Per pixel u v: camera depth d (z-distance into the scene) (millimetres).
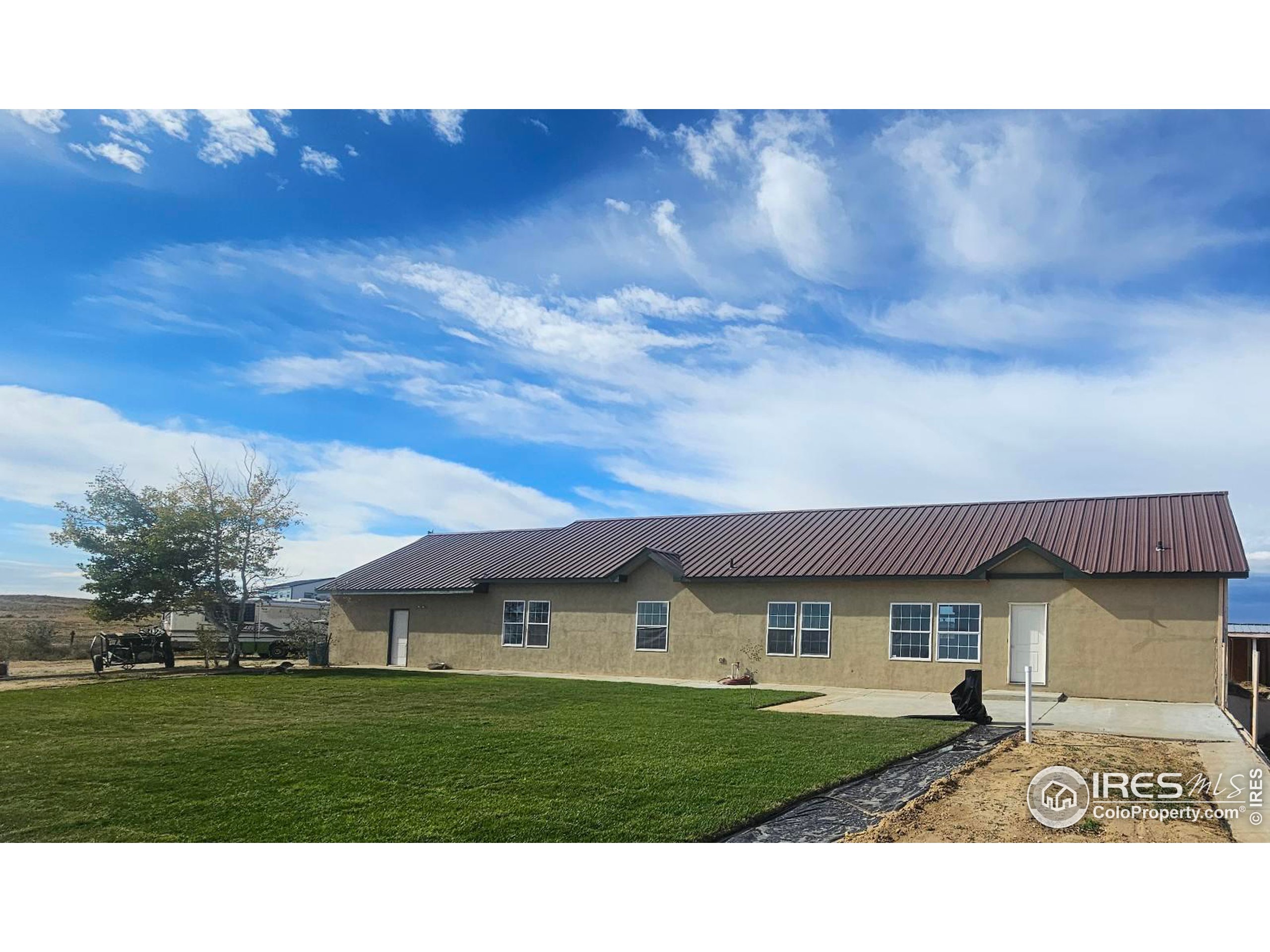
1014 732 13023
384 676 23969
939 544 21953
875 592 21344
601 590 25656
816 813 8438
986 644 19797
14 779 9680
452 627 28422
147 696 18250
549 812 8266
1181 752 11359
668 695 18297
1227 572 17531
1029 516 22406
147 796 8906
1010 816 8273
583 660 25641
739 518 27812
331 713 15219
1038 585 19438
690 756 10859
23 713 15391
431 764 10383
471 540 32781
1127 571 18406
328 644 30906
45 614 64875
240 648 30500
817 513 26391
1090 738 12523
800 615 22266
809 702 17422
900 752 11164
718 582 23469
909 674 20625
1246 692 21438
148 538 26812
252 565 28047
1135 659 18266
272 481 28109
